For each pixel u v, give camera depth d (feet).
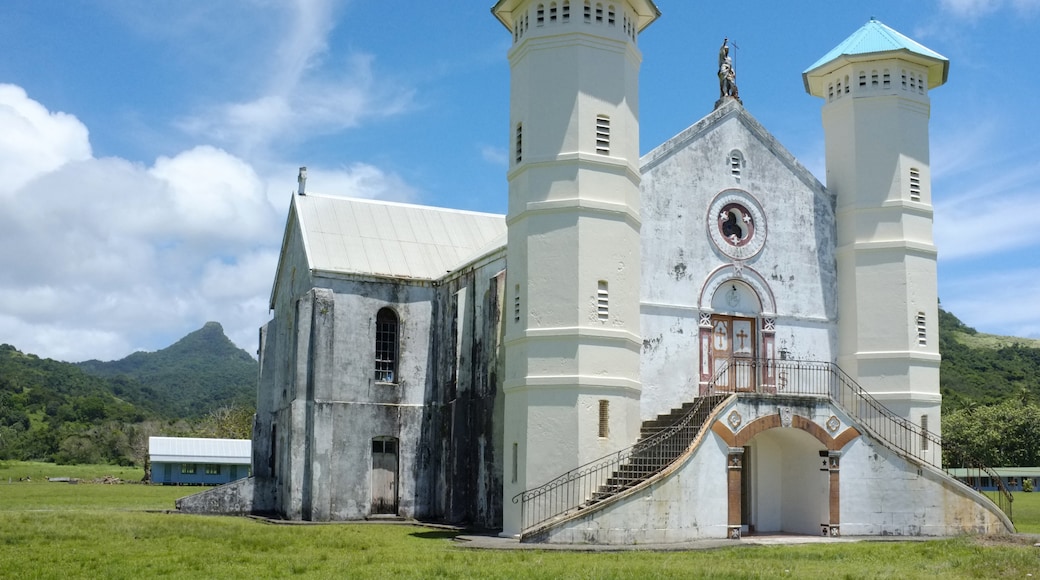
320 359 130.00
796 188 119.34
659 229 110.11
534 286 99.50
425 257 143.95
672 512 92.22
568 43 102.17
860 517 101.96
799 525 106.83
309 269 133.18
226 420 382.83
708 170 114.21
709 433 96.22
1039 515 143.84
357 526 117.91
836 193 121.08
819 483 103.71
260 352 155.94
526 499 95.50
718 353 112.06
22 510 131.13
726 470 97.04
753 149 117.60
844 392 115.75
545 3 103.24
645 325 107.86
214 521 113.91
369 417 132.26
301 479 128.47
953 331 554.46
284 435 140.26
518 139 104.88
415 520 130.93
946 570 68.23
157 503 162.30
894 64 118.42
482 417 119.65
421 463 134.00
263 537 90.79
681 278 110.52
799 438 105.81
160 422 489.67
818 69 122.52
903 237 115.44
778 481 110.52
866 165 117.91
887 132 117.80
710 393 107.04
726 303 113.70
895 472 103.50
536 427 96.99
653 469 95.71
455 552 80.43
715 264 112.78
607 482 94.99
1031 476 272.72
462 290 130.31
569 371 96.68
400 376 135.23
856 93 119.34
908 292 114.62
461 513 122.21
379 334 136.26
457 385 127.54
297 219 144.25
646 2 105.81
